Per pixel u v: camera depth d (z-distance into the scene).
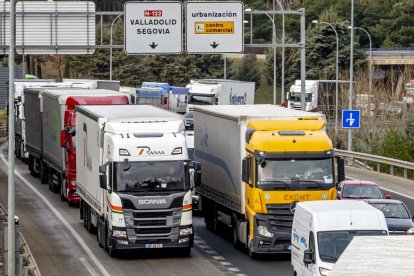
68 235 80.50
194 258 70.19
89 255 71.31
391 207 72.94
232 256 70.88
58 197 104.62
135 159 68.44
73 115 94.50
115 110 77.38
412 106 169.50
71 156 94.94
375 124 164.88
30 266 60.28
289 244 67.75
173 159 68.94
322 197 67.81
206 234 82.00
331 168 68.25
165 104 186.25
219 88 168.12
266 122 69.12
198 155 85.88
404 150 134.88
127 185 68.19
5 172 130.62
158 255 71.50
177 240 68.94
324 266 52.09
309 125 69.25
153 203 68.38
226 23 99.75
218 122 77.50
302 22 102.44
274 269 65.19
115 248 68.44
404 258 29.59
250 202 68.62
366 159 133.12
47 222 87.50
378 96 181.38
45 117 110.75
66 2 102.75
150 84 193.25
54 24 102.88
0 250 70.75
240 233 72.00
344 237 53.28
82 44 103.00
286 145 67.81
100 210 73.31
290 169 67.81
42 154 113.75
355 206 56.00
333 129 180.12
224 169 75.56
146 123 70.06
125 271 65.12
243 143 70.31
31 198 103.75
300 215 57.00
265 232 67.56
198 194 86.31
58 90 108.19
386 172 132.62
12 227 57.22
